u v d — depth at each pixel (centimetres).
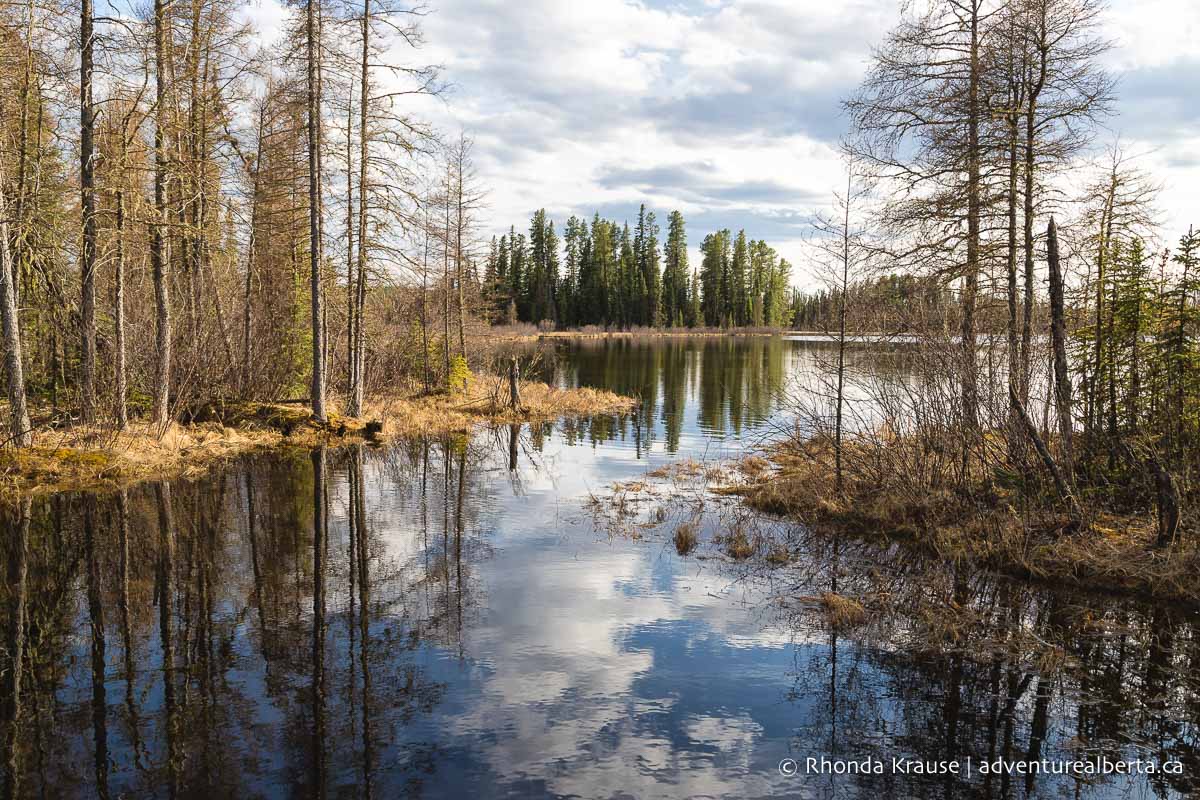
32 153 1594
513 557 981
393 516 1184
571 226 10138
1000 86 1267
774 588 870
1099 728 558
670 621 767
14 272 1495
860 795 470
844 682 633
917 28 1390
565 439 2095
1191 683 626
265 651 673
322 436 1931
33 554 942
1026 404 1086
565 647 698
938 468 1142
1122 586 839
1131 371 1131
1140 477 1016
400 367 2808
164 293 1631
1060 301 1026
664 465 1708
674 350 6656
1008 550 927
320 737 531
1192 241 1073
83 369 1550
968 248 1338
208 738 527
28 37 1442
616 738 540
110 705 572
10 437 1325
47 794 460
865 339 1303
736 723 565
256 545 1001
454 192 2848
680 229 10450
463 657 671
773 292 10919
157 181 1584
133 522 1096
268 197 2097
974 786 485
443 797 464
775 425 1794
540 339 8400
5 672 626
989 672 652
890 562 961
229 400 2020
